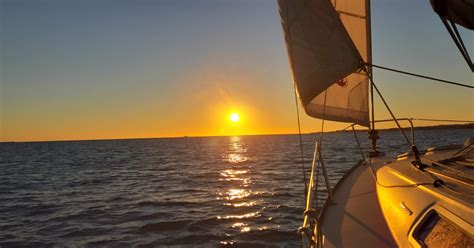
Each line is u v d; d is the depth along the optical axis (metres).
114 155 81.56
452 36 4.41
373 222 5.34
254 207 18.84
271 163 45.44
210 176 33.78
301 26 5.48
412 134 7.48
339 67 5.25
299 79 5.53
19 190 29.53
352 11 7.08
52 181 35.00
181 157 67.50
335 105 6.71
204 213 17.98
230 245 13.10
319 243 4.68
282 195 21.89
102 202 22.45
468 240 3.50
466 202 3.90
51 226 16.89
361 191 6.78
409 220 4.46
